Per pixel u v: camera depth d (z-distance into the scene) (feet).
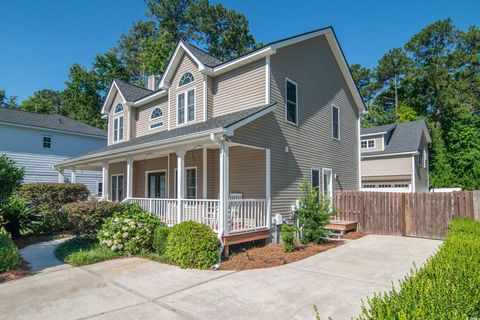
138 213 30.40
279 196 33.53
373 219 39.40
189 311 15.08
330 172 43.68
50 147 73.56
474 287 8.75
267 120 32.60
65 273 22.04
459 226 20.53
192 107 40.98
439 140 92.68
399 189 68.74
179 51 42.42
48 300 16.81
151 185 50.01
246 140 29.50
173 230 25.09
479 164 83.30
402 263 24.07
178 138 28.91
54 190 39.09
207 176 39.34
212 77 39.63
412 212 36.81
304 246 30.71
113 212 30.66
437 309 7.06
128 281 19.99
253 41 134.21
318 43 43.24
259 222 31.01
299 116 38.14
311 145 39.96
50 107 139.85
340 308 15.17
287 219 34.17
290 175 35.45
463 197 33.63
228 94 37.60
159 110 49.26
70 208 30.25
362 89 138.82
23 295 17.67
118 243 27.07
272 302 16.12
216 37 128.26
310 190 33.58
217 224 28.27
